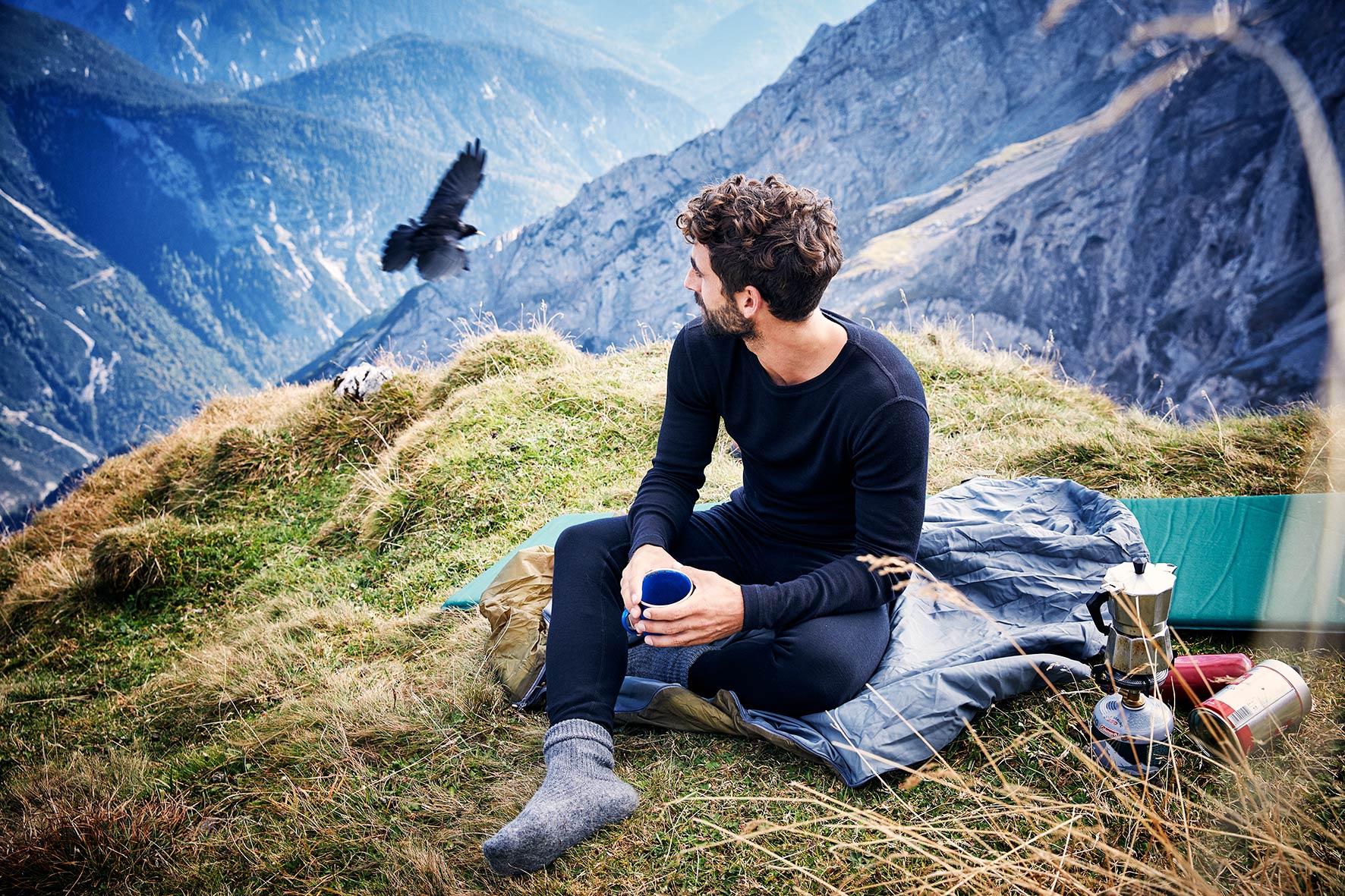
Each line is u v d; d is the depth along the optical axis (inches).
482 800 88.4
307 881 83.7
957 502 112.3
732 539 93.0
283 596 162.1
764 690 84.6
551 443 188.7
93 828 96.5
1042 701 84.4
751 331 79.9
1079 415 177.5
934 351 211.5
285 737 109.0
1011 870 65.9
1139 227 2016.5
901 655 87.3
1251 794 65.9
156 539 181.8
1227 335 1782.7
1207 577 98.8
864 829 73.9
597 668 81.7
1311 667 71.3
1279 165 1838.1
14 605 185.8
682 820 78.0
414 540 169.9
